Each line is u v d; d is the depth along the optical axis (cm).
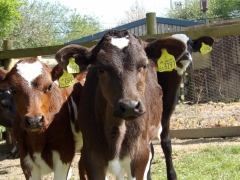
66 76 259
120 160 252
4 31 972
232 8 1544
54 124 273
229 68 595
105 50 237
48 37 1345
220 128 408
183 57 315
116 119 245
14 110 343
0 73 272
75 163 368
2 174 354
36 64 270
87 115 257
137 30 851
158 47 252
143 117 254
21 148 274
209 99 602
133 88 230
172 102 321
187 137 412
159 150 387
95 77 264
